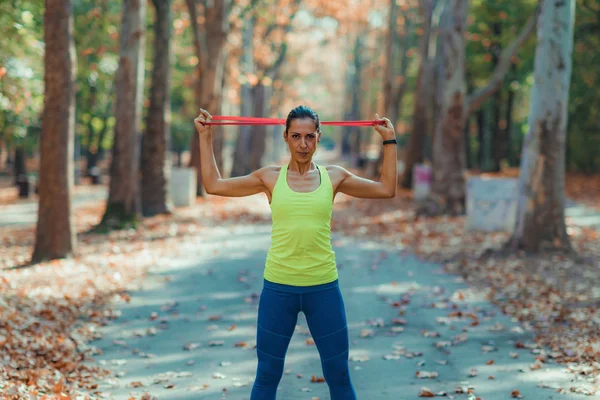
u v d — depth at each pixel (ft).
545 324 23.18
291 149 11.85
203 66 69.97
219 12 68.49
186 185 66.69
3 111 49.88
